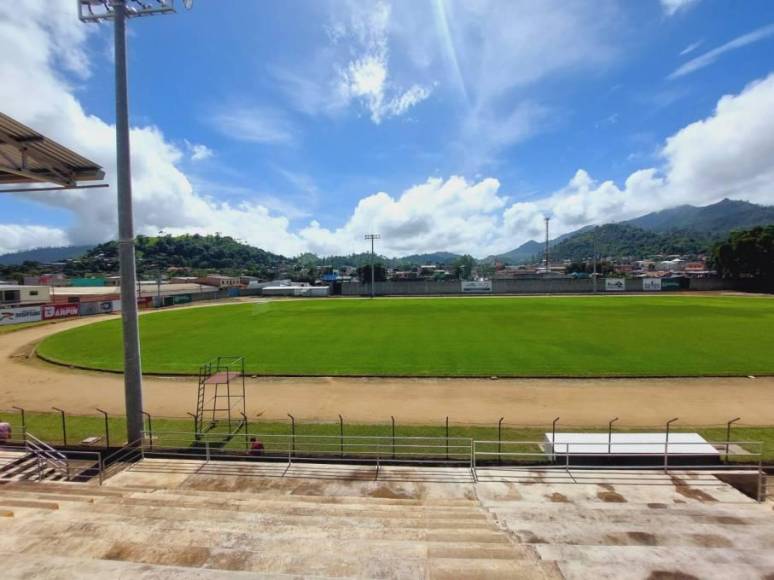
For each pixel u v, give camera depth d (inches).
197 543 308.2
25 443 596.4
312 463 551.2
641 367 1035.3
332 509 407.2
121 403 848.9
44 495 433.7
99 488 471.8
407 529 346.3
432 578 258.2
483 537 336.2
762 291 3550.7
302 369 1067.9
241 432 679.7
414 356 1179.3
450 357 1160.2
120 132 592.4
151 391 923.4
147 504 417.1
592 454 526.3
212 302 3235.7
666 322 1728.6
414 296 3654.0
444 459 563.5
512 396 848.9
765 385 897.5
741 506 414.0
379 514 398.9
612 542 335.3
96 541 310.3
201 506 411.2
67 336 1631.4
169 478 506.9
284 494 471.5
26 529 331.3
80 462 572.1
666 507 406.6
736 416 733.3
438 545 307.0
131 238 607.8
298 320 1973.4
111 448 616.7
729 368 1019.3
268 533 334.0
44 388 954.7
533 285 3897.6
